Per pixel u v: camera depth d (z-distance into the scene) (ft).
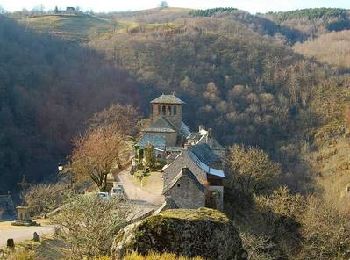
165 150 266.57
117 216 99.19
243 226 196.03
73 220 95.76
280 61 637.30
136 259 65.36
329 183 372.99
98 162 223.10
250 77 599.98
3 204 266.77
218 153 260.01
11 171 376.89
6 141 394.73
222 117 507.30
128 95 513.04
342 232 201.05
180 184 171.42
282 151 465.47
